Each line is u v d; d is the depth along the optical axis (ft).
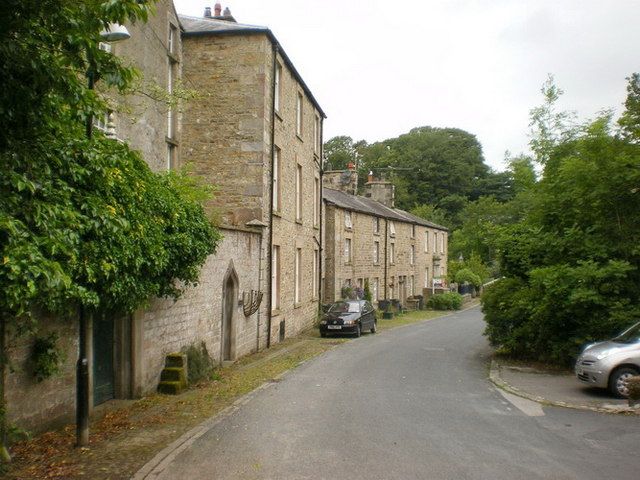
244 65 58.49
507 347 54.03
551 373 45.65
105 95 37.65
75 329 27.71
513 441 25.00
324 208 95.61
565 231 46.16
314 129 82.43
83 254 22.00
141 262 26.18
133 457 22.49
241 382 40.91
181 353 38.40
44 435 25.03
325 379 42.63
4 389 22.26
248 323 55.67
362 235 110.83
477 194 218.38
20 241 17.52
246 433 26.37
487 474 20.30
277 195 64.39
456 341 71.97
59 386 26.53
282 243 66.18
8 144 18.61
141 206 26.91
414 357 56.59
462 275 170.91
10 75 17.66
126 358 34.01
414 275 144.77
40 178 19.75
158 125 50.11
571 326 47.55
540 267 49.85
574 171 44.11
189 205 34.19
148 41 47.78
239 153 58.03
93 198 22.25
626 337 37.78
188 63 58.95
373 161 227.81
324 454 22.90
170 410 31.35
